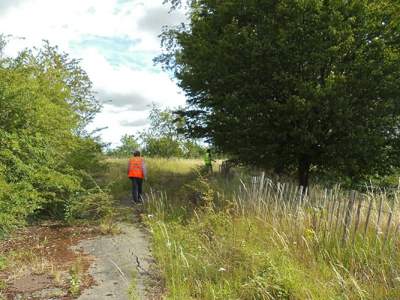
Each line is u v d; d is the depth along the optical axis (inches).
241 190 440.8
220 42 523.2
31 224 426.3
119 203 551.2
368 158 517.3
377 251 251.1
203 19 624.7
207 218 336.2
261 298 218.7
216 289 233.9
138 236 379.2
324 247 271.9
